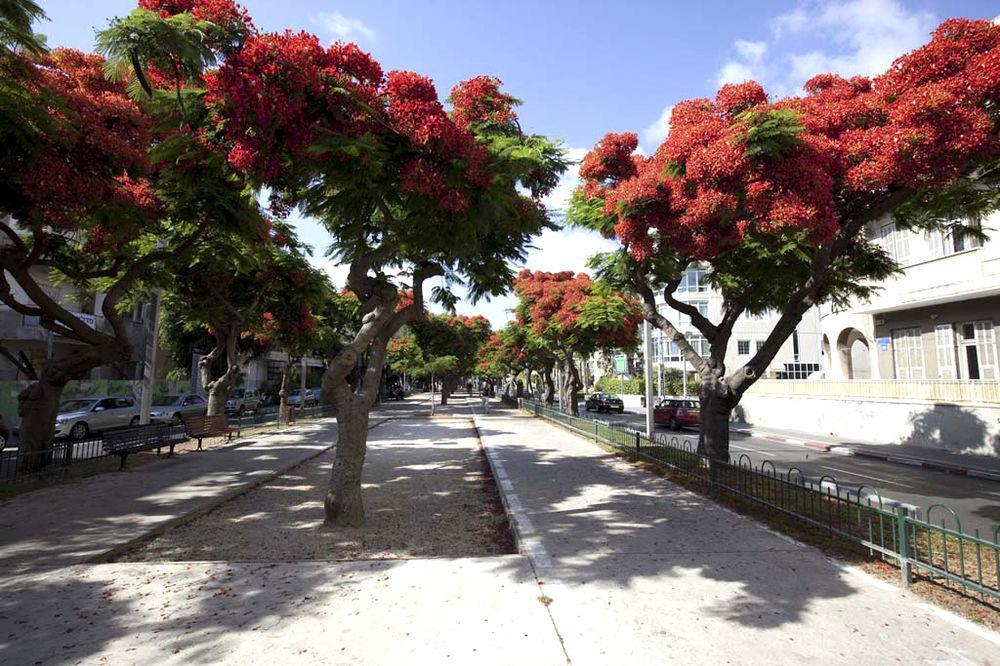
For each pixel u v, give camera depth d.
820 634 3.49
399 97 5.07
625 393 45.41
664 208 7.18
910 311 19.58
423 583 4.37
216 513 7.15
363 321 6.74
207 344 28.69
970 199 7.88
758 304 10.62
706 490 8.13
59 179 6.59
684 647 3.31
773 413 24.39
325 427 19.98
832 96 7.44
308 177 6.29
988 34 5.61
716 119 7.14
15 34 5.86
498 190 5.59
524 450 13.30
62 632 3.54
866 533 5.66
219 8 4.67
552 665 3.10
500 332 30.16
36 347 23.62
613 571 4.62
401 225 6.37
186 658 3.21
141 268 10.48
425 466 11.20
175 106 5.47
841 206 7.70
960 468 11.91
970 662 3.16
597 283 10.98
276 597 4.10
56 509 7.03
